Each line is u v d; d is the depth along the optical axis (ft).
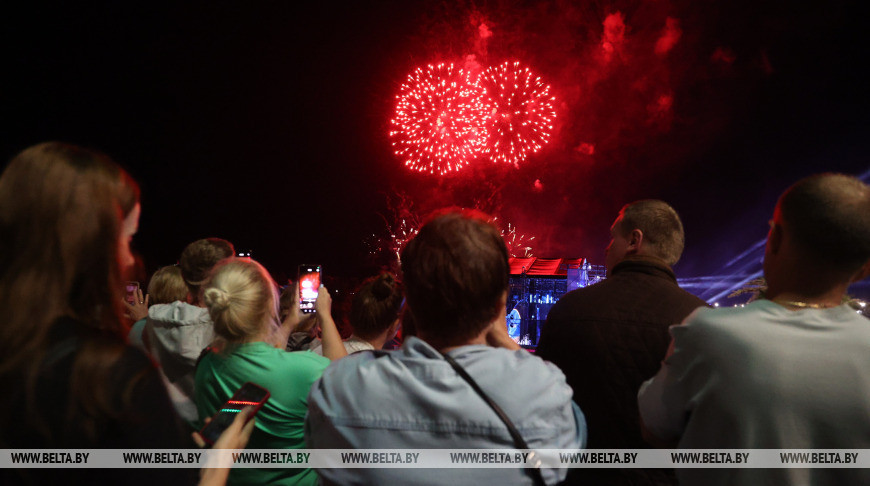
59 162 2.94
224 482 4.07
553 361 6.61
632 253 7.02
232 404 4.59
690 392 4.35
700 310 4.55
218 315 5.87
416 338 4.01
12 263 2.82
